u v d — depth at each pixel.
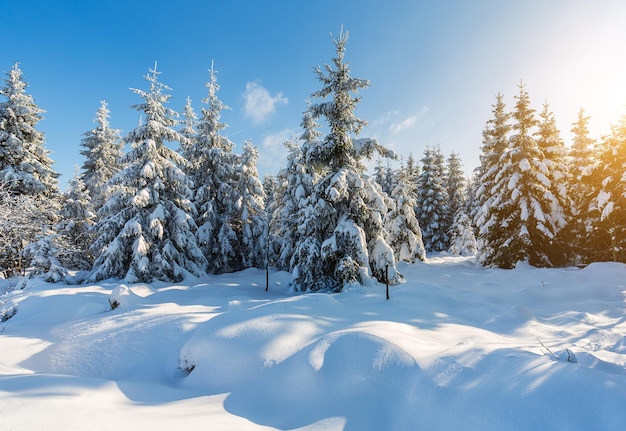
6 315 11.60
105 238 16.89
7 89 21.94
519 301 11.15
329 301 8.75
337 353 5.09
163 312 9.58
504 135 23.73
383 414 3.93
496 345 5.31
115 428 3.01
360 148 13.45
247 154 24.64
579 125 22.94
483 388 3.75
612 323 7.97
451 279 16.61
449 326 7.81
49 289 13.95
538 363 4.09
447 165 40.78
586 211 19.16
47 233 18.81
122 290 11.64
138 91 17.30
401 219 24.88
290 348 5.63
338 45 13.66
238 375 5.28
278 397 4.54
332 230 13.89
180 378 5.94
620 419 2.94
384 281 13.25
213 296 13.51
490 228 19.38
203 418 3.78
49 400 3.53
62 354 7.50
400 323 7.48
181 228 17.66
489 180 23.03
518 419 3.22
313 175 21.62
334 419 3.94
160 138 17.78
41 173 22.06
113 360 7.05
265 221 24.28
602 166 17.58
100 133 27.80
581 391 3.33
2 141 21.02
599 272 12.92
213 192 23.23
